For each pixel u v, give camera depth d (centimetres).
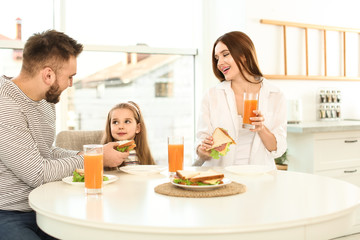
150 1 336
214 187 136
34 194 133
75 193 134
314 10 359
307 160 300
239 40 208
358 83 392
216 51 212
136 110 221
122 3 325
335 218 110
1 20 288
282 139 206
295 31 348
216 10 344
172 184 145
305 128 284
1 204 152
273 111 218
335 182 151
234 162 213
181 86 353
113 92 326
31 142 148
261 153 211
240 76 217
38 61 151
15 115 146
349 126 305
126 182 154
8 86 151
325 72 363
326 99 365
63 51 153
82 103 316
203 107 225
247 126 183
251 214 107
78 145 217
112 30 323
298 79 348
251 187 143
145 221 101
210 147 170
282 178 160
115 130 212
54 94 158
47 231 114
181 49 345
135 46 326
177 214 108
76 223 104
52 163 149
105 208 115
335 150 307
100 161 130
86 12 314
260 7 325
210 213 109
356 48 391
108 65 322
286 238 102
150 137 344
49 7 303
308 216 105
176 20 348
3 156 145
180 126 356
